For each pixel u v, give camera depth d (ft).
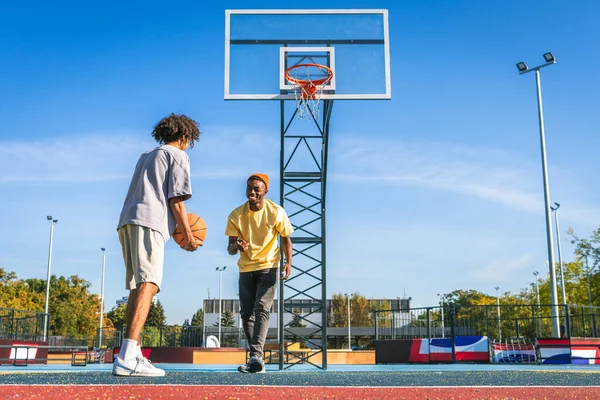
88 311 206.90
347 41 38.86
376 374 14.29
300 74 37.83
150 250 10.47
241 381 9.81
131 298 10.44
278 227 16.67
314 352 35.68
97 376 10.42
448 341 47.42
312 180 35.29
